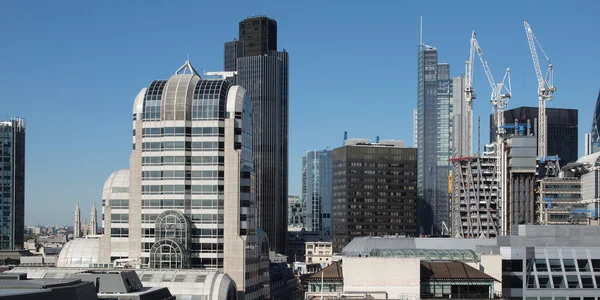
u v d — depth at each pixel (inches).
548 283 7593.5
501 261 7249.0
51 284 5113.2
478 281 6752.0
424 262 7047.2
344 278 6737.2
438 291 6761.8
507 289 7603.4
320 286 6776.6
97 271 7096.5
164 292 7175.2
